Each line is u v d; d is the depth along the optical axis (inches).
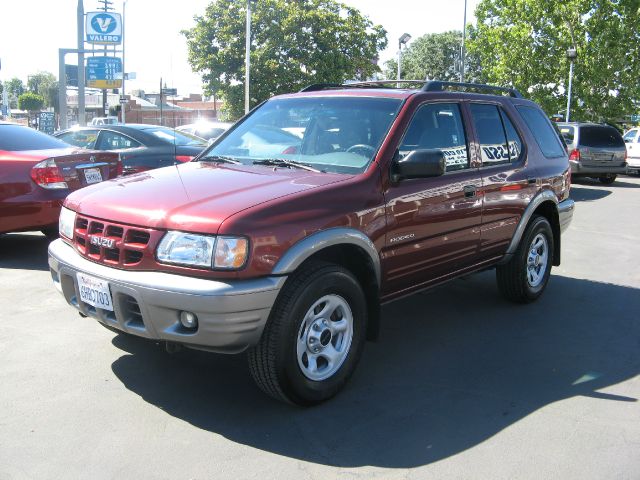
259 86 1419.8
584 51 1291.8
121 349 176.6
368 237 151.4
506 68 1355.8
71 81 1596.9
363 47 1517.0
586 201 568.7
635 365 176.1
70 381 155.7
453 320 212.7
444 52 2527.1
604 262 312.5
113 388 152.3
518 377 165.6
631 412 146.1
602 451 128.0
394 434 133.3
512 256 218.1
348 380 151.3
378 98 179.2
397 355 179.5
